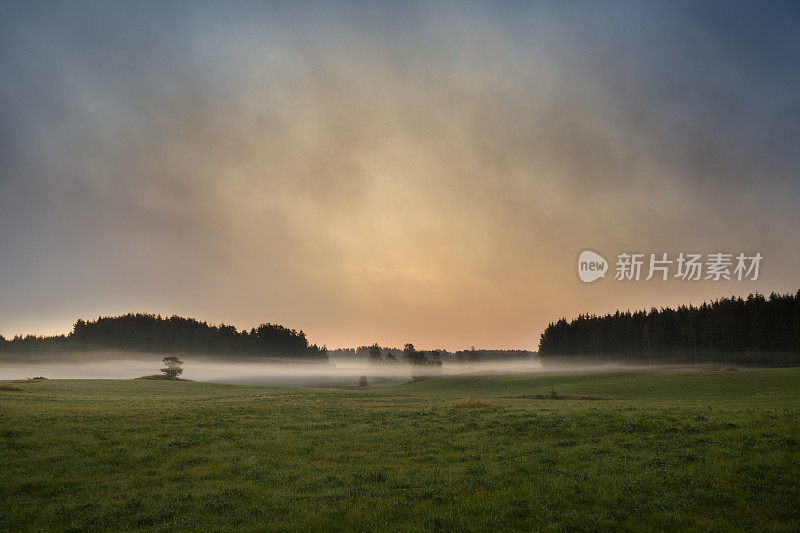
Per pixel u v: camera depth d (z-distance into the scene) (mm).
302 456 23750
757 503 14914
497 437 26516
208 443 26594
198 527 14469
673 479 17297
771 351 161000
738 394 63219
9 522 15219
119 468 21703
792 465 18000
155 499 17281
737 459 19328
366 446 25500
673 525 13578
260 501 16922
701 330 180500
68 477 20234
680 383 80250
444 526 14109
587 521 13914
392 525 14234
